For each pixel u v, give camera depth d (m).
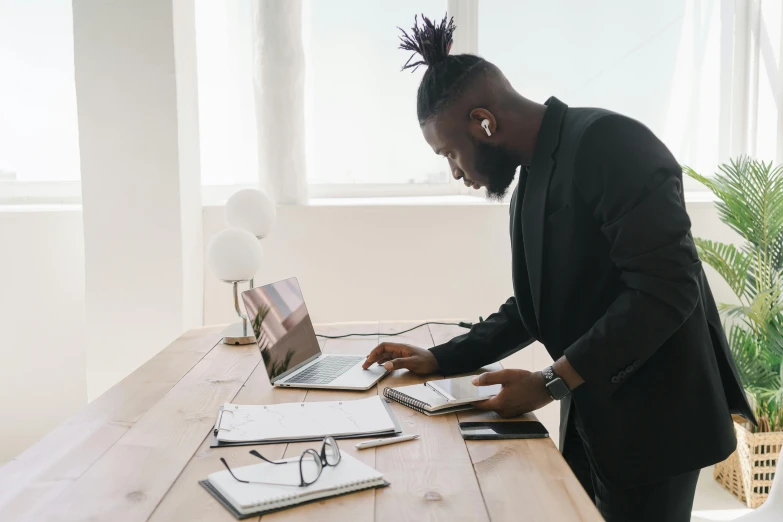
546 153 1.37
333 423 1.32
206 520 0.96
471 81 1.42
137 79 2.94
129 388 1.59
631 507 1.38
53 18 3.36
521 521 0.95
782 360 2.75
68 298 3.29
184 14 3.06
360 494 1.04
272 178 3.30
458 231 3.26
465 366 1.66
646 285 1.21
